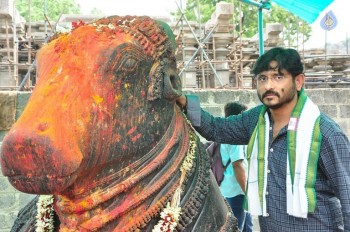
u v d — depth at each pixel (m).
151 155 1.68
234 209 5.00
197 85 12.23
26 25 11.82
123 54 1.54
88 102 1.46
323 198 2.46
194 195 1.80
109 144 1.51
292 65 2.43
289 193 2.41
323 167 2.45
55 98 1.42
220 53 11.32
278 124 2.57
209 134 2.59
